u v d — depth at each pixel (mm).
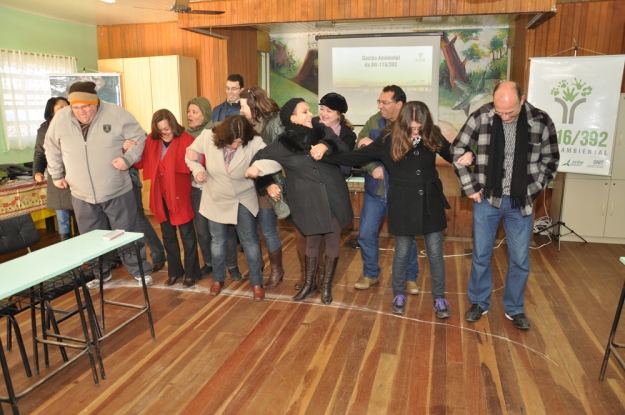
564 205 5023
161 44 6789
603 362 2455
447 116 7887
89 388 2453
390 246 4875
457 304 3418
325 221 3131
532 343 2854
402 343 2857
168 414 2236
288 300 3492
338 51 7969
